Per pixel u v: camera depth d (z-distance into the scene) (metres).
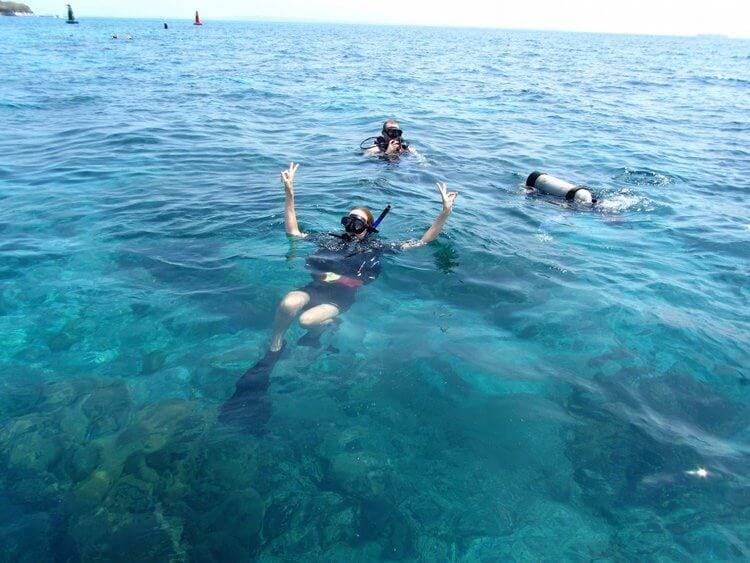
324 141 10.98
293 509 2.52
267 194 7.16
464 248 5.59
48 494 2.54
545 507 2.56
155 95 16.23
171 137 10.63
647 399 3.34
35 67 22.00
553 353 3.79
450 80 23.47
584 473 2.76
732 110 17.11
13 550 2.26
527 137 12.10
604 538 2.40
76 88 16.66
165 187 7.36
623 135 12.62
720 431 3.09
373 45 56.12
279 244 5.45
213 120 12.68
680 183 8.61
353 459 2.81
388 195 7.37
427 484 2.68
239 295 4.45
